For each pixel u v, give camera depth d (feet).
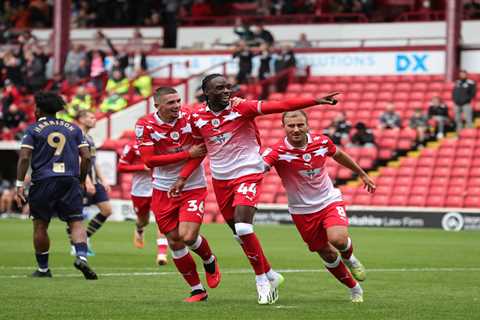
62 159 80.89
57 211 82.02
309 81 223.51
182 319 57.62
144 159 68.39
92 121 105.81
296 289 75.82
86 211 188.34
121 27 269.23
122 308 62.85
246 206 65.10
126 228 165.68
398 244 132.98
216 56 237.04
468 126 195.11
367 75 223.10
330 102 63.77
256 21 253.44
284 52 223.30
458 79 207.51
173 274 87.20
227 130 66.18
